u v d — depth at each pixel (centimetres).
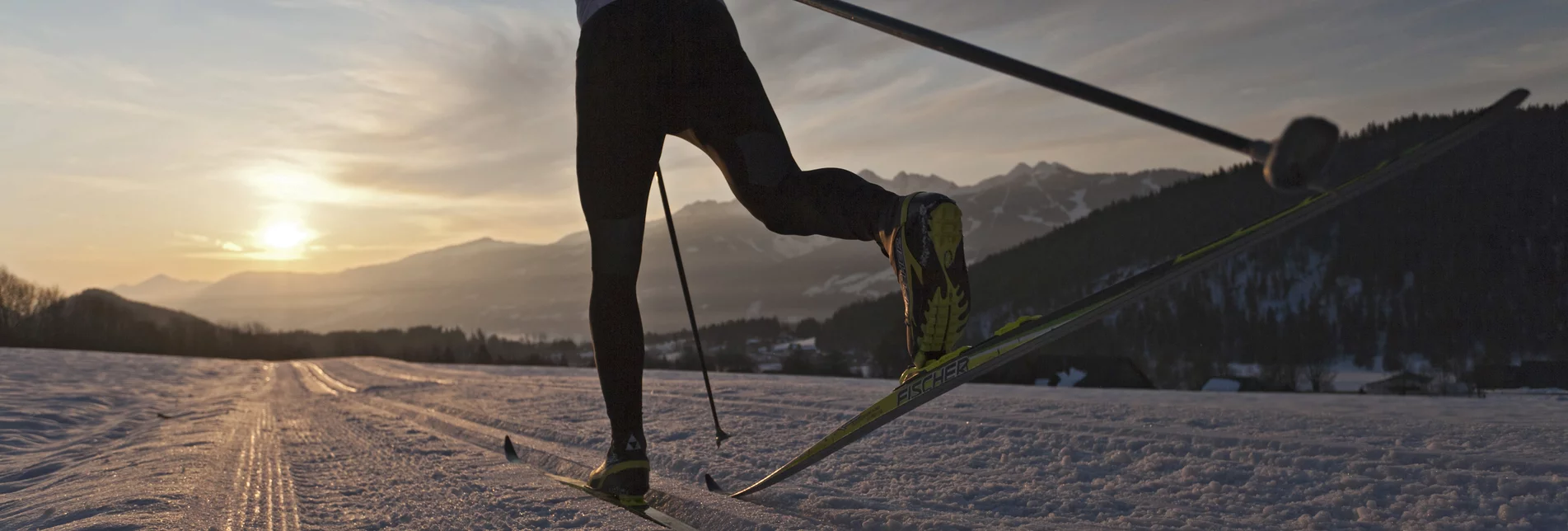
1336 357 11812
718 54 223
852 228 197
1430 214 13925
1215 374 10138
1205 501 243
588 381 1104
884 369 5994
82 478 355
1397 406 562
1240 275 14512
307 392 1155
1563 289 11456
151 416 806
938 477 289
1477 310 11744
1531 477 255
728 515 222
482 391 906
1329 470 284
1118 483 273
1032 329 177
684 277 286
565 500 249
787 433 435
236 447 438
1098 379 3130
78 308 10594
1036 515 227
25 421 711
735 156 223
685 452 365
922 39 173
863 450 355
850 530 210
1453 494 237
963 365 178
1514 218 13050
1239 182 16725
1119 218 18700
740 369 4991
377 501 268
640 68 224
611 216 233
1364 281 13238
